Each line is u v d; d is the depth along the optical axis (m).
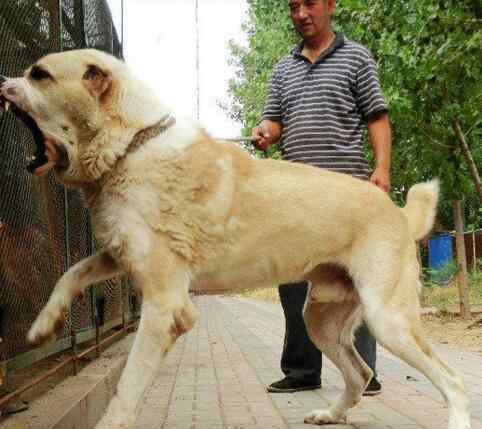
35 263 2.08
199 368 3.36
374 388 2.52
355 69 2.44
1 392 1.73
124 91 1.66
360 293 1.88
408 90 4.78
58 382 2.17
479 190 5.14
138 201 1.63
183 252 1.67
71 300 1.73
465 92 4.77
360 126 2.47
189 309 1.66
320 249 1.86
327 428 2.00
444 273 8.64
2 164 1.82
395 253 1.88
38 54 2.20
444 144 5.13
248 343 4.54
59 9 2.42
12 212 1.88
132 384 1.57
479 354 3.60
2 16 1.84
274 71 2.61
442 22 4.29
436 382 1.80
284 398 2.50
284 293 2.62
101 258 1.75
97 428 1.53
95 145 1.63
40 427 1.53
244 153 1.85
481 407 2.24
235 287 1.82
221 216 1.73
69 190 2.59
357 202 1.89
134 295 4.40
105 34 3.50
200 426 2.05
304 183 1.86
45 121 1.63
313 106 2.44
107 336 3.37
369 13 4.78
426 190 2.06
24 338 1.93
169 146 1.67
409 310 1.85
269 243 1.81
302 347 2.62
